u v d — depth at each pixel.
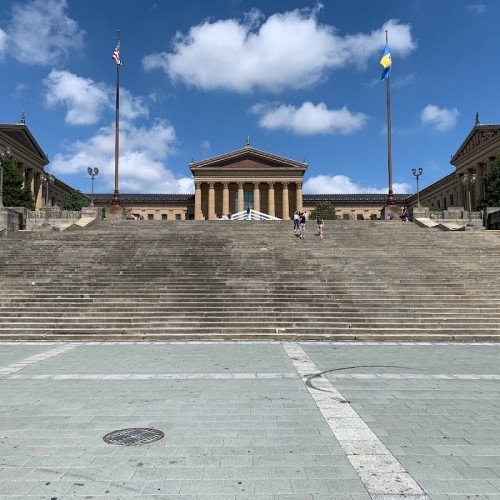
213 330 17.06
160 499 4.77
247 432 6.82
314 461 5.75
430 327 17.22
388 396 8.84
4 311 18.31
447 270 22.39
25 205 61.41
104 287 20.42
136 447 6.21
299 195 89.88
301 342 15.95
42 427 7.02
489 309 18.19
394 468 5.54
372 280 21.19
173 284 20.75
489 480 5.21
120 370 11.28
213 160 89.88
